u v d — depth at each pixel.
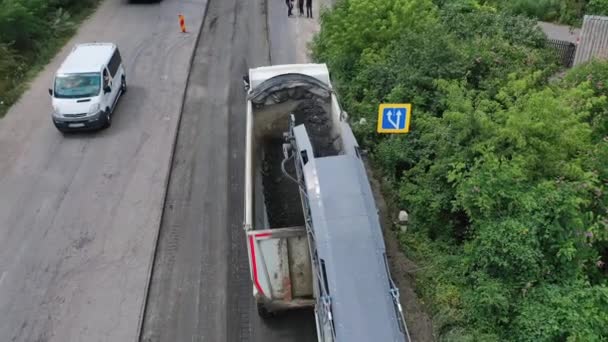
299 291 10.54
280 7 29.11
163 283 12.78
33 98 21.05
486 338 10.18
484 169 11.31
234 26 27.45
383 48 18.08
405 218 13.36
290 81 14.98
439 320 10.89
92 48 20.39
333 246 8.93
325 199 9.44
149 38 25.91
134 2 30.23
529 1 24.59
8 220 14.77
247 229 10.23
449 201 12.69
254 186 12.02
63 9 27.80
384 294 8.52
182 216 14.89
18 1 23.23
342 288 8.53
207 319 11.84
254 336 11.41
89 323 11.75
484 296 10.46
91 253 13.63
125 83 21.41
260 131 15.17
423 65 15.38
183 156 17.47
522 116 11.41
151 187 15.98
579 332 9.38
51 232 14.34
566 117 11.41
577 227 10.36
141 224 14.57
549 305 9.94
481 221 11.11
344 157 10.14
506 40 17.42
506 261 10.41
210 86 21.78
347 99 17.59
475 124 12.21
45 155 17.61
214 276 12.95
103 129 18.95
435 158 13.81
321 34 22.34
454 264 11.95
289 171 13.05
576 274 10.25
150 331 11.60
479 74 15.42
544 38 19.02
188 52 24.45
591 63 14.84
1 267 13.24
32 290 12.60
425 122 13.66
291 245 10.27
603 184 11.42
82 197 15.64
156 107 20.22
